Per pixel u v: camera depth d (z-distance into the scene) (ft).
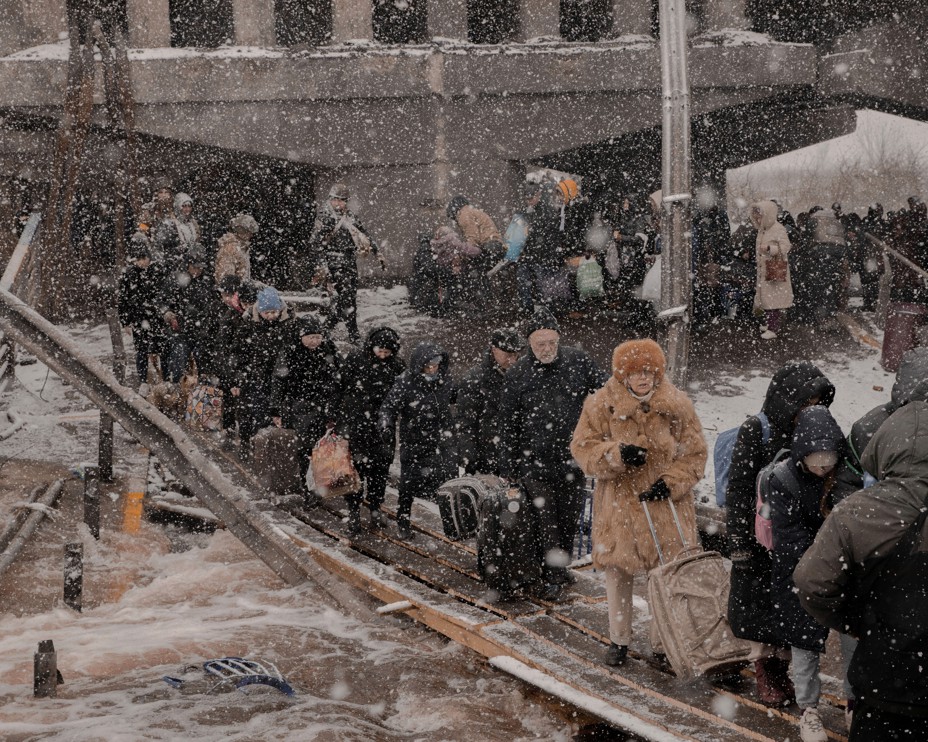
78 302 63.10
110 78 60.44
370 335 28.94
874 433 14.28
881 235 64.34
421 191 66.13
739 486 17.12
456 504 25.62
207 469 28.09
